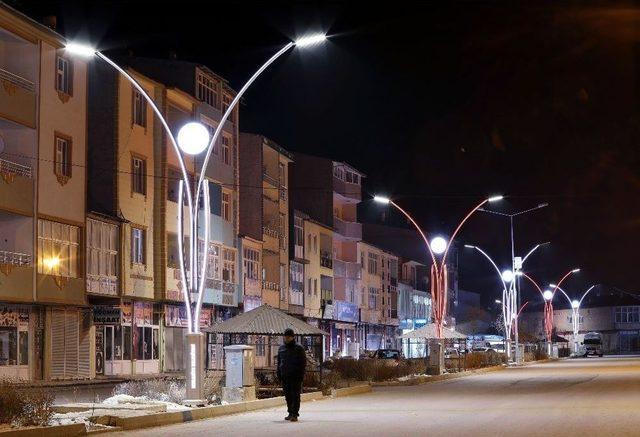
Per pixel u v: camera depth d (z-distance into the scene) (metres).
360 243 92.44
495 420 20.14
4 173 40.72
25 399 18.52
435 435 16.81
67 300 44.06
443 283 51.19
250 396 26.06
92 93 50.25
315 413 23.33
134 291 50.50
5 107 40.94
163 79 57.72
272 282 69.56
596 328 158.38
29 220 42.31
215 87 61.06
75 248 45.56
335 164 86.38
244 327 30.41
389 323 101.38
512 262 75.19
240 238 63.16
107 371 47.94
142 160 52.44
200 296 24.80
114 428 18.80
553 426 18.34
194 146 25.12
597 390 32.81
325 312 80.31
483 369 59.56
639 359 93.19
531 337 102.62
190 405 23.94
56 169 44.31
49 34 43.78
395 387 38.97
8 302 40.59
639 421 19.33
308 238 78.69
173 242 55.06
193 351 24.41
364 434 17.27
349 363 42.84
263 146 68.06
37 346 42.84
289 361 20.95
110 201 49.53
